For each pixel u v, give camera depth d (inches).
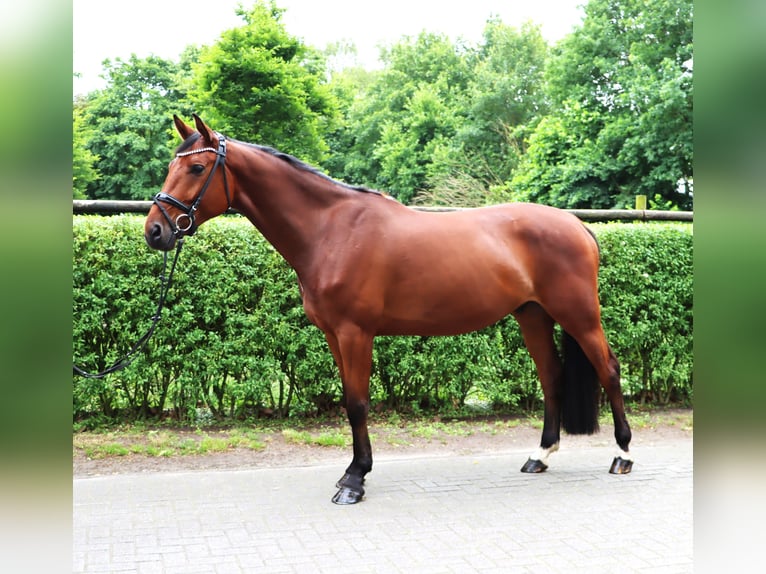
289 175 140.8
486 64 1007.0
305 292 143.9
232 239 190.7
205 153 132.6
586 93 623.5
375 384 205.5
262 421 200.4
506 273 148.2
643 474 158.1
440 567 105.5
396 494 143.5
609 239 215.6
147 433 186.2
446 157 767.7
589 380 159.9
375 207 144.6
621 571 103.9
